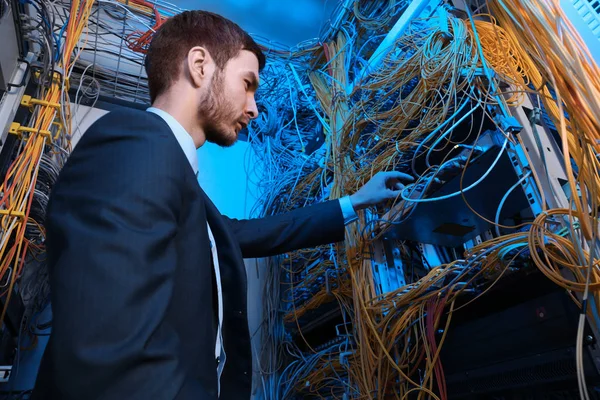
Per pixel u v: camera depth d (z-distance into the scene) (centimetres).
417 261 164
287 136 263
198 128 85
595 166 75
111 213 51
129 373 44
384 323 121
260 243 126
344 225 133
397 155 138
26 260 177
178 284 65
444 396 99
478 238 157
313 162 224
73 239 50
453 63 113
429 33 130
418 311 115
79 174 59
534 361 90
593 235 66
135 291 46
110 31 246
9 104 143
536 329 90
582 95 66
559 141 124
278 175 246
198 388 50
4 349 149
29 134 149
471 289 105
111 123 64
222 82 86
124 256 48
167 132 64
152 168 57
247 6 272
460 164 111
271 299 222
